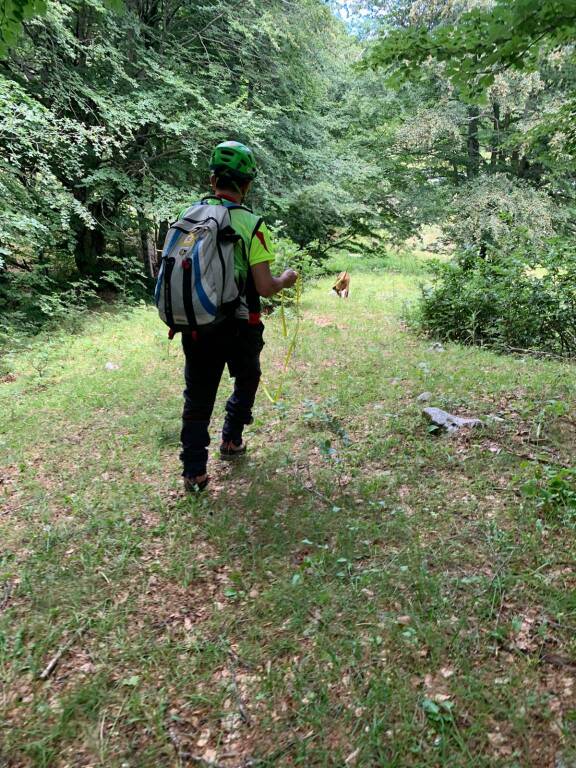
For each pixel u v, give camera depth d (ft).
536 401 14.56
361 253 66.23
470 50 13.73
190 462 10.74
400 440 12.84
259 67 44.78
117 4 11.80
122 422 15.49
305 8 43.91
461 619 7.08
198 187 44.01
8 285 34.53
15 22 11.59
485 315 24.97
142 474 12.26
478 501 9.96
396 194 64.75
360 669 6.53
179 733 5.91
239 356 10.68
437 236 68.54
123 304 37.45
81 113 37.88
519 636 6.84
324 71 49.37
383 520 9.59
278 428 14.06
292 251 33.40
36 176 32.63
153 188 40.04
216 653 6.90
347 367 19.53
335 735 5.74
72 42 32.37
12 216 28.19
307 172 48.57
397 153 65.62
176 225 9.52
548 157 29.96
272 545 9.07
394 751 5.51
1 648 7.16
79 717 6.15
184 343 10.07
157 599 8.03
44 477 12.54
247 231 9.77
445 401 14.90
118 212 44.50
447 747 5.50
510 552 8.43
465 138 62.23
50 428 15.67
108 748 5.78
